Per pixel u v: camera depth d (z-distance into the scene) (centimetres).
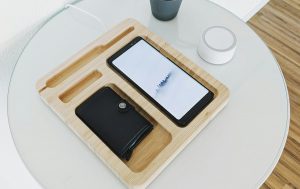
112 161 49
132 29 64
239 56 64
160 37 62
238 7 127
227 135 55
